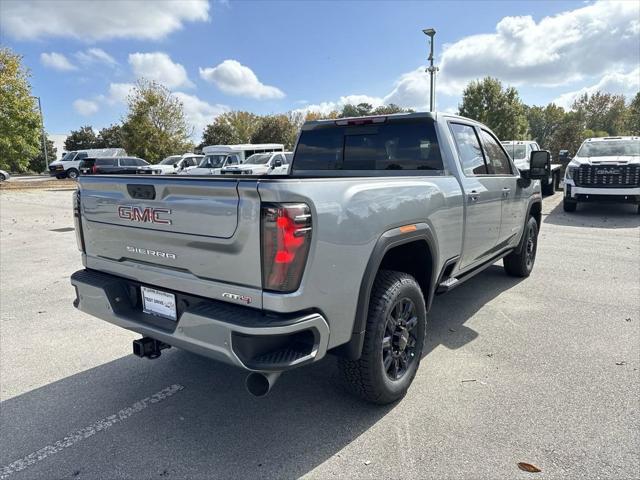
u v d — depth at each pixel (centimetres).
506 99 3806
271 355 237
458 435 279
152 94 3719
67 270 710
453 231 374
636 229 1001
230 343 230
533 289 571
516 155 1438
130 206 282
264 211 224
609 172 1153
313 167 471
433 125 399
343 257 253
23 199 1939
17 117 2652
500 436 277
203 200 244
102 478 248
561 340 417
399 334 311
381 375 293
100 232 309
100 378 361
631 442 269
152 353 300
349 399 324
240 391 339
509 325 455
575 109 7269
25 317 498
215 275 248
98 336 445
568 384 337
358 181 270
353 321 267
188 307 258
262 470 253
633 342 410
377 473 248
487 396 323
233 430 290
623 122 6712
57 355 403
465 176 405
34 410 316
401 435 281
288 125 5638
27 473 253
